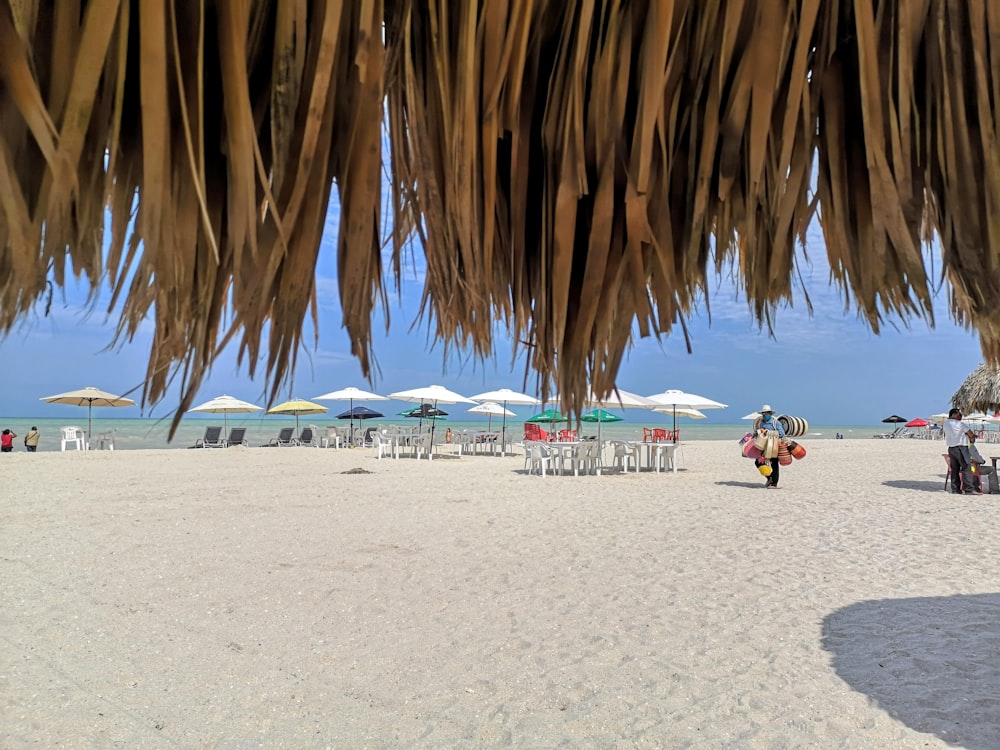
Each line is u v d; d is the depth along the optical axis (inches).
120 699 139.6
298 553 272.8
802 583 228.5
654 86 26.2
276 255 20.6
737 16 28.0
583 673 153.3
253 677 150.9
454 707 136.9
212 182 21.0
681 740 123.9
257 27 21.6
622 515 373.7
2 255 17.5
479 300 25.1
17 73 16.8
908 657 160.9
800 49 28.0
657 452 698.8
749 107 28.5
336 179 22.3
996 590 219.0
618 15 27.3
